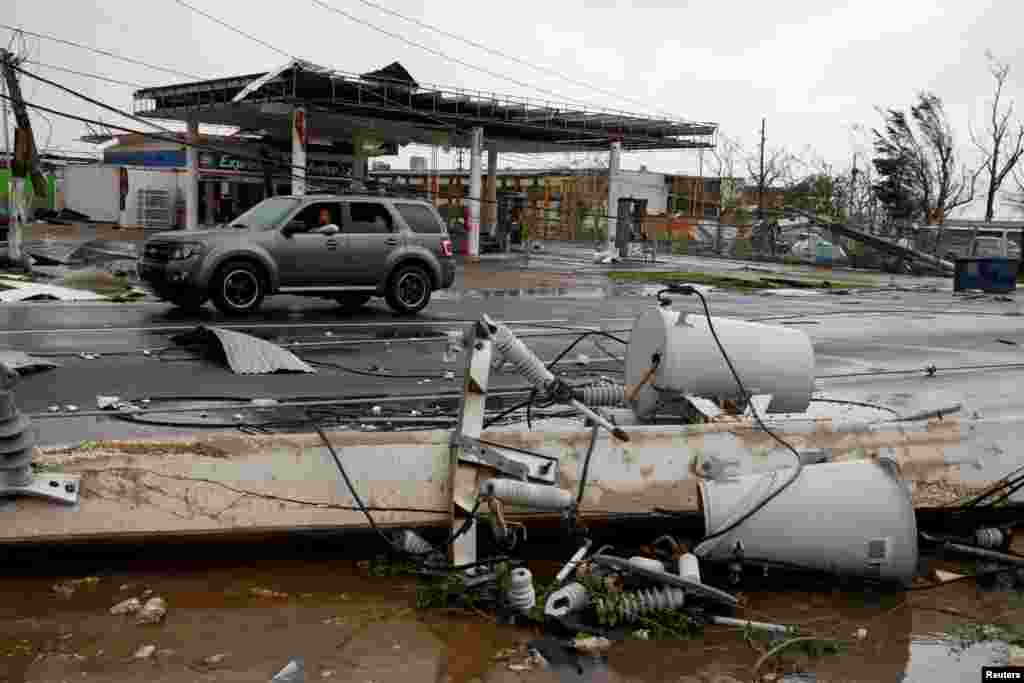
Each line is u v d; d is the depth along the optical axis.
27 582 4.58
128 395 8.28
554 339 13.23
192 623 4.24
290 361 10.04
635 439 5.40
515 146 41.44
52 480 4.55
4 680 3.65
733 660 4.20
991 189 47.97
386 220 15.24
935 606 4.92
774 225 46.38
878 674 4.14
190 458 4.83
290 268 14.37
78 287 17.19
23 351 10.18
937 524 5.87
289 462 4.92
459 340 5.45
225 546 5.09
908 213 48.62
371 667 3.93
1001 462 5.87
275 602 4.51
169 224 42.97
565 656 4.12
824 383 10.70
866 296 24.41
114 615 4.27
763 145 51.69
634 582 4.61
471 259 33.34
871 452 5.71
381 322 14.12
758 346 6.71
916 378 11.34
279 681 3.75
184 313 14.30
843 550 4.79
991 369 12.19
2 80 18.25
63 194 46.97
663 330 6.58
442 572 4.81
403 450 5.06
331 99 29.50
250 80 30.14
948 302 23.27
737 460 5.50
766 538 4.76
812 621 4.66
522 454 5.04
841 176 54.97
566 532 5.21
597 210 45.88
